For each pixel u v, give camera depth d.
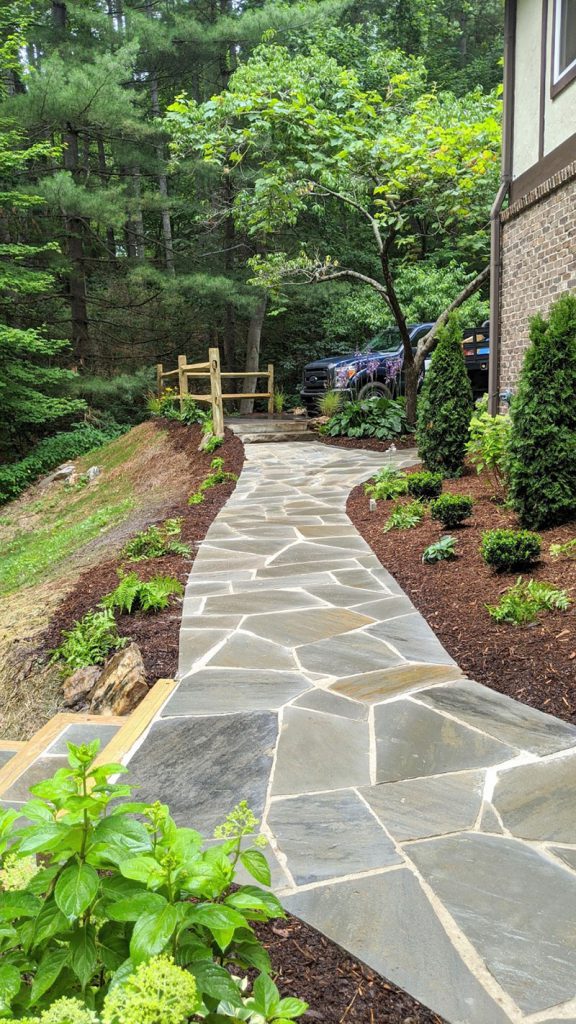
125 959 1.12
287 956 1.79
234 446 11.72
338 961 1.77
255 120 10.60
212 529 7.01
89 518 10.16
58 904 1.07
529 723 3.04
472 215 11.34
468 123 10.99
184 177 17.27
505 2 8.44
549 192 7.57
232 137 10.94
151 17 19.45
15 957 1.12
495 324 9.09
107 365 18.39
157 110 19.03
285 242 18.92
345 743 2.93
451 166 10.58
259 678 3.62
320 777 2.69
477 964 1.76
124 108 14.65
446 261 20.97
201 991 1.05
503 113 8.70
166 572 5.57
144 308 18.70
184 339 20.20
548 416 5.40
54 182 14.01
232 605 4.77
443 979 1.71
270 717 3.19
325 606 4.67
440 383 8.45
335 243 20.23
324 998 1.66
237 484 9.38
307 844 2.26
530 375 5.50
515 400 5.67
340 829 2.34
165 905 1.08
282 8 16.70
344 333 20.45
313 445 12.60
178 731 3.11
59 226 17.12
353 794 2.56
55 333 18.00
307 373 14.88
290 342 22.50
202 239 19.09
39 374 15.53
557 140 7.53
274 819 2.41
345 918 1.92
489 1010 1.63
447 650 3.88
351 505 7.84
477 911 1.94
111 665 4.09
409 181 11.09
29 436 17.39
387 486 7.82
